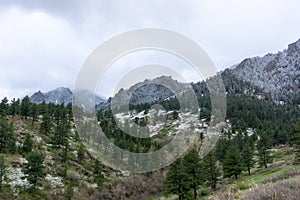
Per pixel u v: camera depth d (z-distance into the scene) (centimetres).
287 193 704
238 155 3962
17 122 6444
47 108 7562
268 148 6122
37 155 4225
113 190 3991
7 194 3672
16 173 4350
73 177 4691
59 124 6288
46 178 4478
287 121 9956
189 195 3061
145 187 3666
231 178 4216
